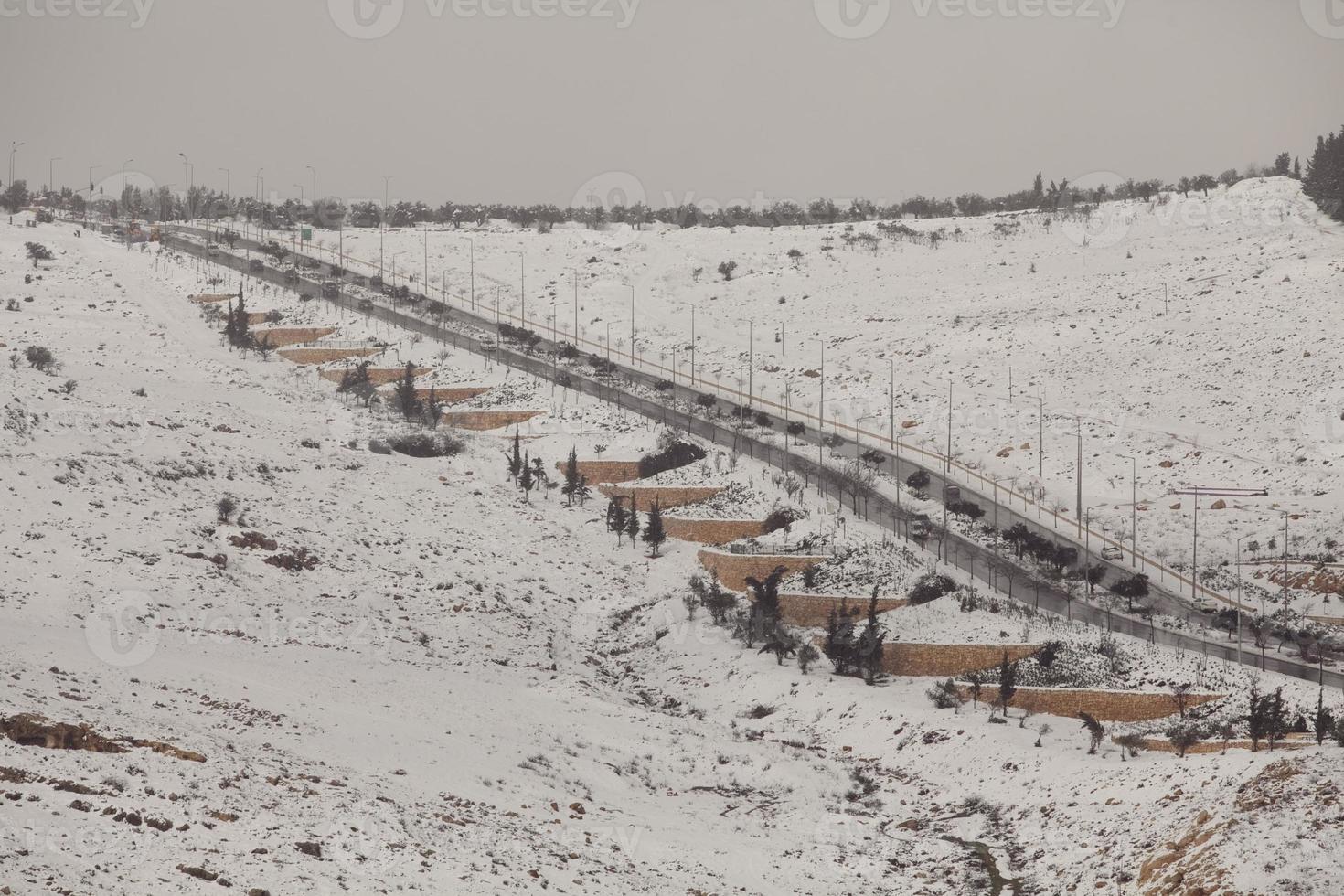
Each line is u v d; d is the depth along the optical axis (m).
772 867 58.09
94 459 104.38
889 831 65.69
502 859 49.47
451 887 44.97
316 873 43.03
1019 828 64.38
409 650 88.12
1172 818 57.12
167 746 51.44
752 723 86.25
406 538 113.38
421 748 64.31
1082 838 60.16
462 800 57.06
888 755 77.94
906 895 55.75
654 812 64.38
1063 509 126.56
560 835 55.84
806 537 111.81
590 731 77.00
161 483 106.00
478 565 111.44
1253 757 62.25
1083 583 108.06
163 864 40.28
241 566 94.94
